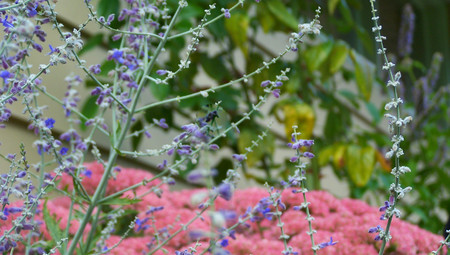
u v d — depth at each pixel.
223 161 4.07
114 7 3.47
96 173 2.44
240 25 3.98
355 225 2.27
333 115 4.91
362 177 4.10
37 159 3.12
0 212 1.31
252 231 2.36
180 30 3.56
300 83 4.50
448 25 8.62
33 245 1.50
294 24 4.25
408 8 6.02
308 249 2.08
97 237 1.66
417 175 5.24
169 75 1.48
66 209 2.20
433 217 4.88
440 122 6.87
